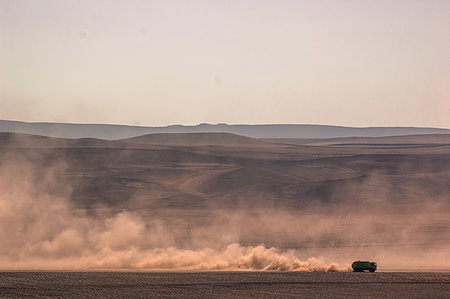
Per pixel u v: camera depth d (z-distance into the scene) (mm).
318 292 93125
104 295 90125
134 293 91875
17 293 91562
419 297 89250
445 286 98625
